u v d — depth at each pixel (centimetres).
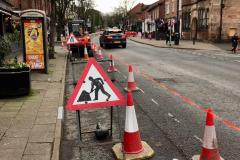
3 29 2195
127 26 9488
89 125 685
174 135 614
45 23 1298
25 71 892
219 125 668
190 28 4644
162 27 5522
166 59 2020
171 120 706
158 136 609
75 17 6475
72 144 582
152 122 693
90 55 2189
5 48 1036
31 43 1303
